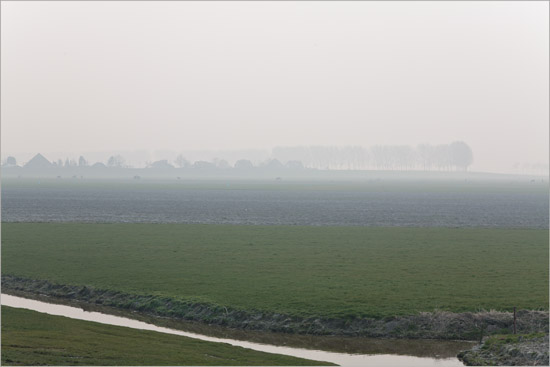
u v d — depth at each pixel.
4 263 103.31
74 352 51.06
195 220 186.00
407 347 63.22
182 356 52.28
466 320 68.62
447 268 99.31
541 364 52.25
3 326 60.25
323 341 65.75
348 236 142.75
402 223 183.50
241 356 54.62
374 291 81.62
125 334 60.75
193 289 84.00
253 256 110.44
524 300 76.38
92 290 86.25
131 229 153.12
